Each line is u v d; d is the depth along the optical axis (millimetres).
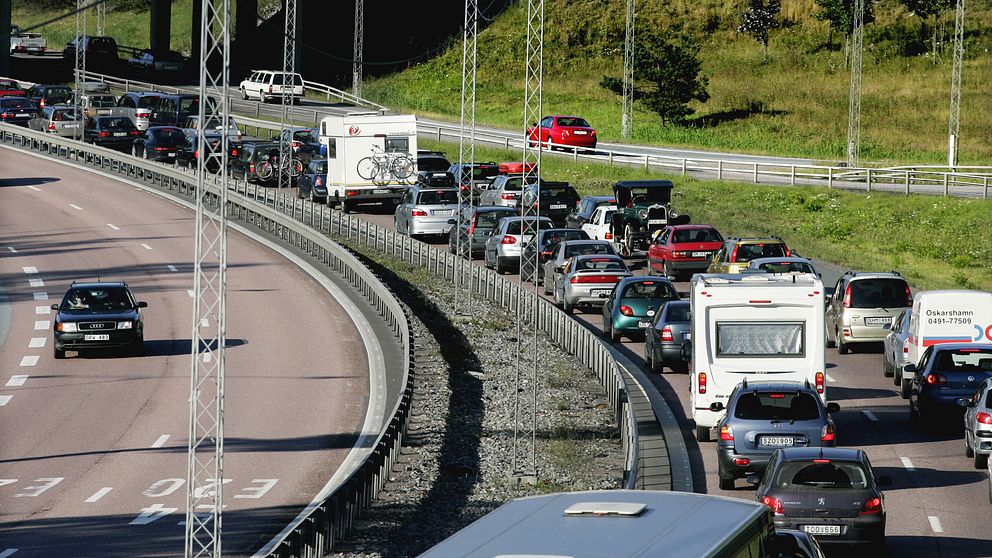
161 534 68938
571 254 151125
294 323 137875
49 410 101688
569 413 99562
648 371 114812
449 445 89062
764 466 73438
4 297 152250
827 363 119875
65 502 76000
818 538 59438
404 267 173375
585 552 29344
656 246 162625
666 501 34562
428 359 120562
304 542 59125
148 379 113000
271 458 86688
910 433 91688
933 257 196125
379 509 72938
